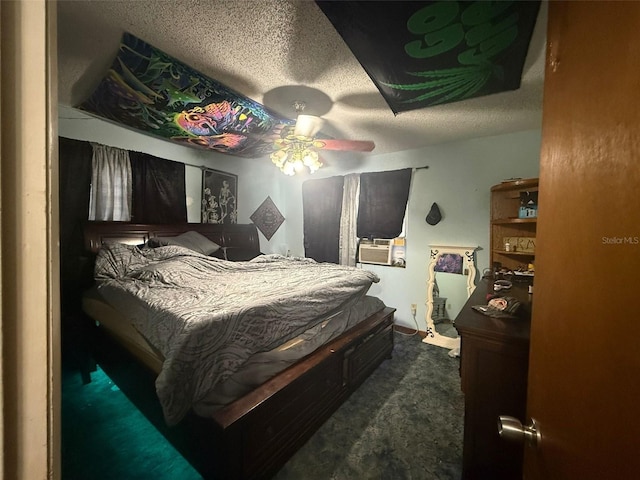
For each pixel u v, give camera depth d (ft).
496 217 9.34
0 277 1.07
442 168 10.59
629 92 1.13
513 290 6.78
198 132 8.95
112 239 8.40
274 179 14.97
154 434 5.62
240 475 4.00
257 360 4.99
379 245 12.25
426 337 10.62
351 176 12.68
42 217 1.16
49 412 1.19
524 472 2.28
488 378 4.20
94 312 7.14
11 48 1.10
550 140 1.98
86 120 8.37
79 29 4.46
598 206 1.35
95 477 4.68
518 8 3.64
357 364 7.12
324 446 5.33
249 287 6.56
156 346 4.64
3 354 1.08
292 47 4.80
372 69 5.22
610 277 1.24
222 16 4.11
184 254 8.42
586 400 1.39
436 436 5.64
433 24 3.96
